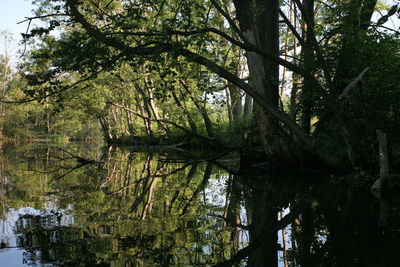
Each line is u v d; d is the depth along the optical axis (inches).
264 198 265.9
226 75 378.6
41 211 203.9
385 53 350.3
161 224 176.2
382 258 116.8
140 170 521.3
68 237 146.7
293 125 393.1
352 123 370.0
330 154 428.8
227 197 276.8
